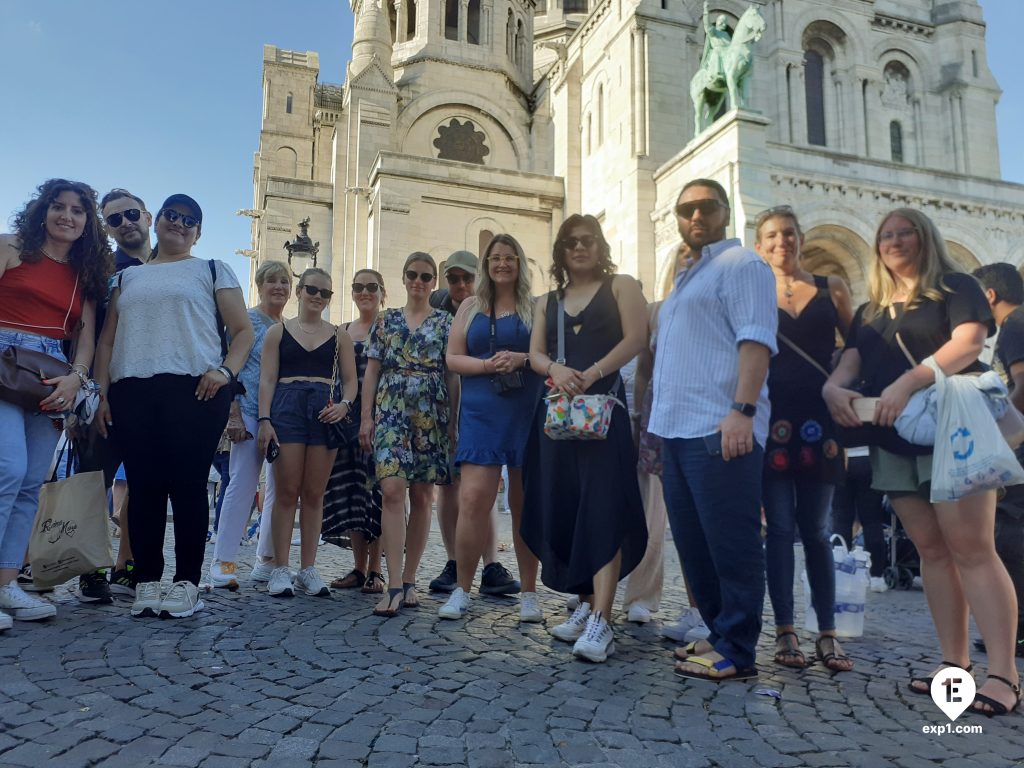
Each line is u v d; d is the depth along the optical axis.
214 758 3.19
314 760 3.22
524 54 39.88
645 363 6.12
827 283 5.48
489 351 5.97
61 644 4.77
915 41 31.38
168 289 5.82
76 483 5.77
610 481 5.14
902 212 4.69
